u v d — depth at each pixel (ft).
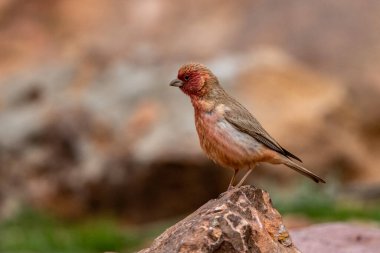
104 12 72.54
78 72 66.08
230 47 64.49
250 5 67.62
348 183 57.82
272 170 55.16
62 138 61.46
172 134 57.16
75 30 72.13
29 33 73.51
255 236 21.76
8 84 67.82
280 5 66.54
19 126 63.36
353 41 63.67
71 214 59.72
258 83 59.67
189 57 63.98
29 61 70.59
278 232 22.61
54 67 67.36
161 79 61.67
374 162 59.31
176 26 68.39
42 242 48.85
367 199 54.29
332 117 58.54
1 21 74.59
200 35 66.44
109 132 60.08
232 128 27.71
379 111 60.39
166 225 52.49
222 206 22.20
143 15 70.44
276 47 64.03
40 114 63.31
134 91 61.62
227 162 28.30
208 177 56.54
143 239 48.26
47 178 60.95
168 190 57.47
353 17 64.85
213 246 21.17
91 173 58.85
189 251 21.17
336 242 29.99
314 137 57.16
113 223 52.49
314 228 31.99
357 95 60.95
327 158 57.16
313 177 28.45
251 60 61.36
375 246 29.58
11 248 49.19
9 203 60.80
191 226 21.74
